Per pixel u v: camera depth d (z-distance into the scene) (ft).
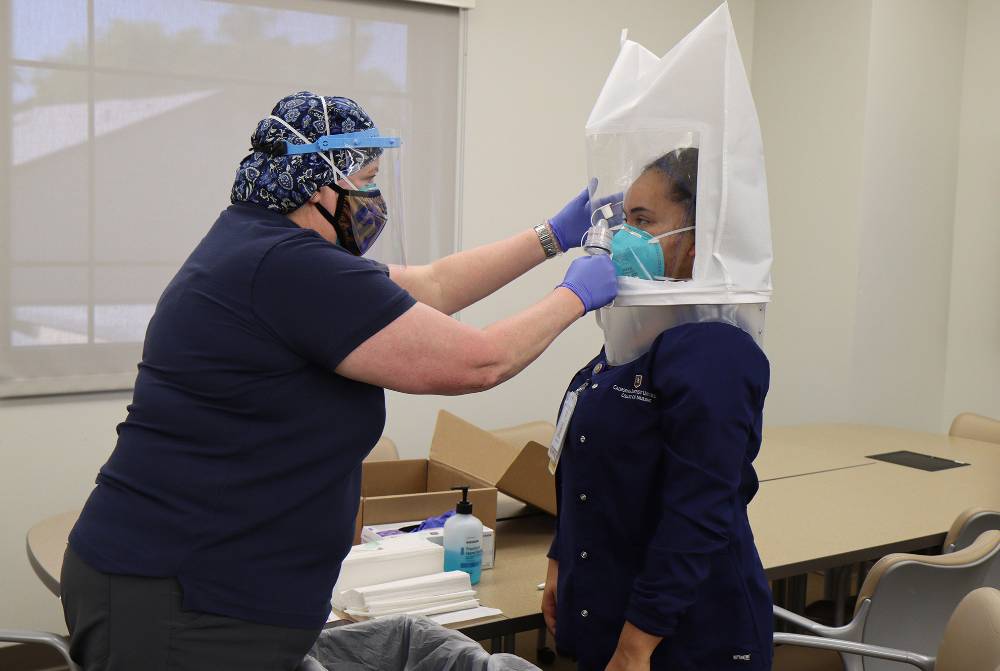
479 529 6.26
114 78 10.30
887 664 6.53
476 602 5.81
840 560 7.10
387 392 12.41
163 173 10.69
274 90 11.25
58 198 10.13
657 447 4.57
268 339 3.72
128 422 3.91
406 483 7.86
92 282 10.39
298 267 3.71
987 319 14.70
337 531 4.00
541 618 5.72
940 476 9.74
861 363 14.33
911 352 14.87
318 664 4.05
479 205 12.98
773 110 15.40
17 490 10.21
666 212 4.61
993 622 4.81
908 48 14.19
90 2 10.09
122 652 3.68
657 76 4.64
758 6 15.61
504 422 13.44
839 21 14.23
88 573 3.73
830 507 8.45
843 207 14.26
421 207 12.42
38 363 10.17
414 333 3.86
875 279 14.32
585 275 4.54
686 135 4.56
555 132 13.56
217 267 3.79
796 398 15.16
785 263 15.28
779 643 5.99
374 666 4.78
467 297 5.57
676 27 14.62
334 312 3.73
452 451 7.98
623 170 4.75
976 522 7.44
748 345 4.50
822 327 14.66
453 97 12.54
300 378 3.80
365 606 5.50
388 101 12.05
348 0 11.60
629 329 4.78
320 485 3.87
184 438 3.74
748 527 4.79
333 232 4.16
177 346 3.78
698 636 4.53
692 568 4.31
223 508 3.71
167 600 3.65
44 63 9.91
